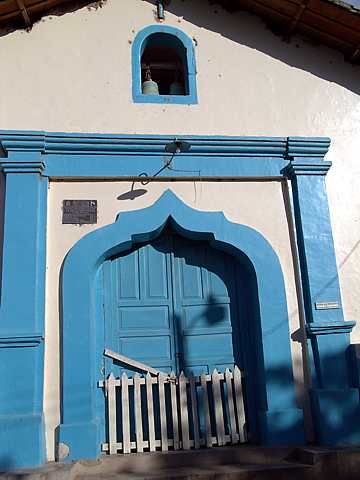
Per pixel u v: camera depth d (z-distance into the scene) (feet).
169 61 24.31
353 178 20.61
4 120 19.13
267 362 17.89
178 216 18.94
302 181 19.93
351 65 22.16
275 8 21.06
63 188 18.76
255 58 21.59
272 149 20.08
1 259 17.67
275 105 21.04
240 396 18.06
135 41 20.95
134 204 18.93
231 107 20.72
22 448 15.61
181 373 17.88
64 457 16.06
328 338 18.33
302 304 18.76
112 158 19.12
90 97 19.92
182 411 17.47
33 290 17.17
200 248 19.76
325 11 20.18
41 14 20.79
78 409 16.57
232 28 21.86
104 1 21.39
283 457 16.83
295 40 22.12
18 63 20.01
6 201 17.94
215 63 21.27
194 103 20.51
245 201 19.69
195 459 16.48
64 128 19.34
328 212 19.76
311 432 17.70
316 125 21.03
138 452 16.87
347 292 19.24
